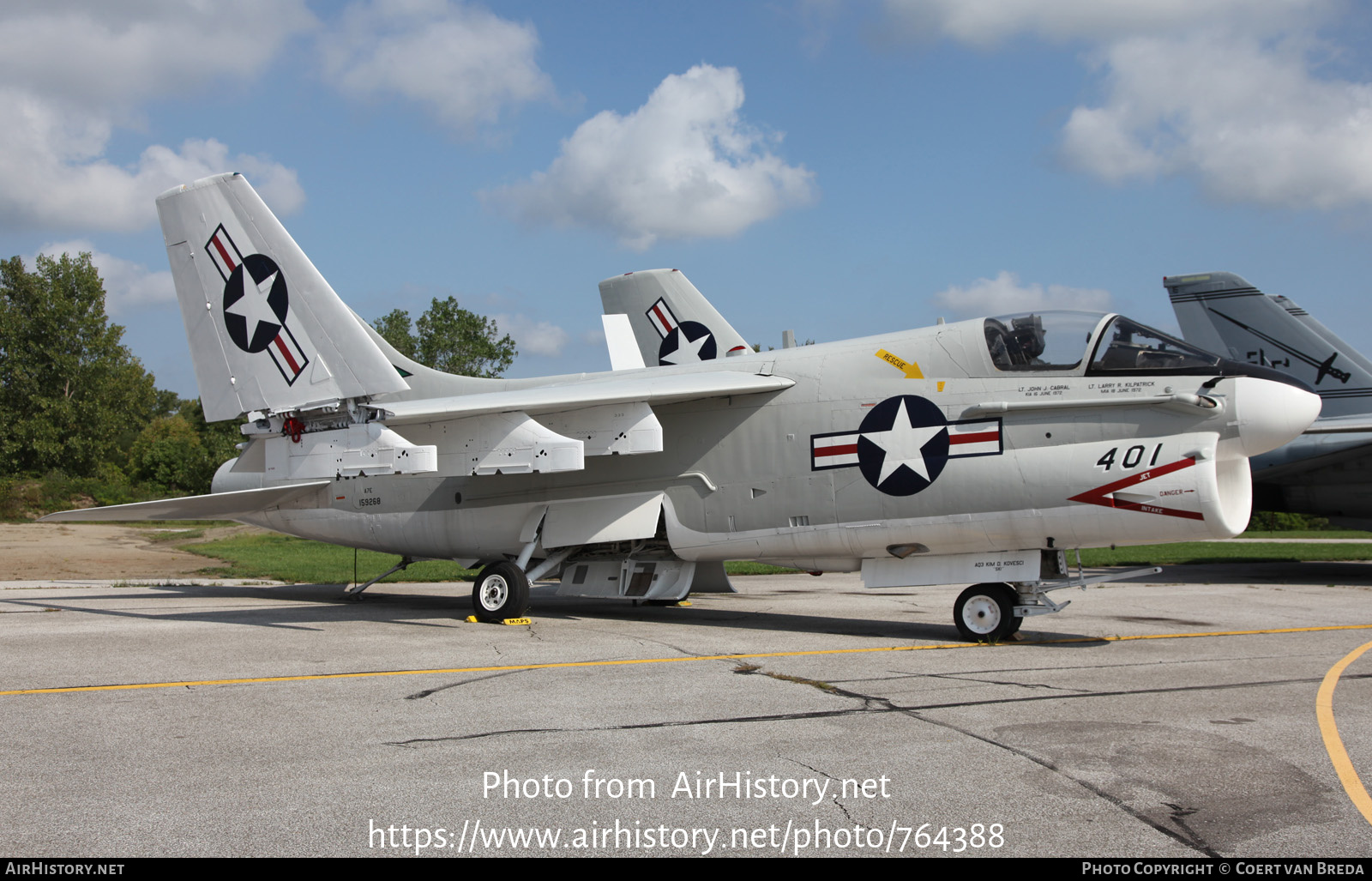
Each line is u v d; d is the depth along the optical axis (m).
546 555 12.89
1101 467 9.37
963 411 10.04
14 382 62.38
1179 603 14.05
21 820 4.13
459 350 44.19
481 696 6.79
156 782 4.67
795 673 7.76
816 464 10.83
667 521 11.77
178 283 12.20
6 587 17.78
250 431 11.70
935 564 10.43
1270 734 5.66
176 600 14.78
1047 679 7.43
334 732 5.69
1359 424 18.64
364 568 22.61
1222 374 9.14
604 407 11.12
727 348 20.80
